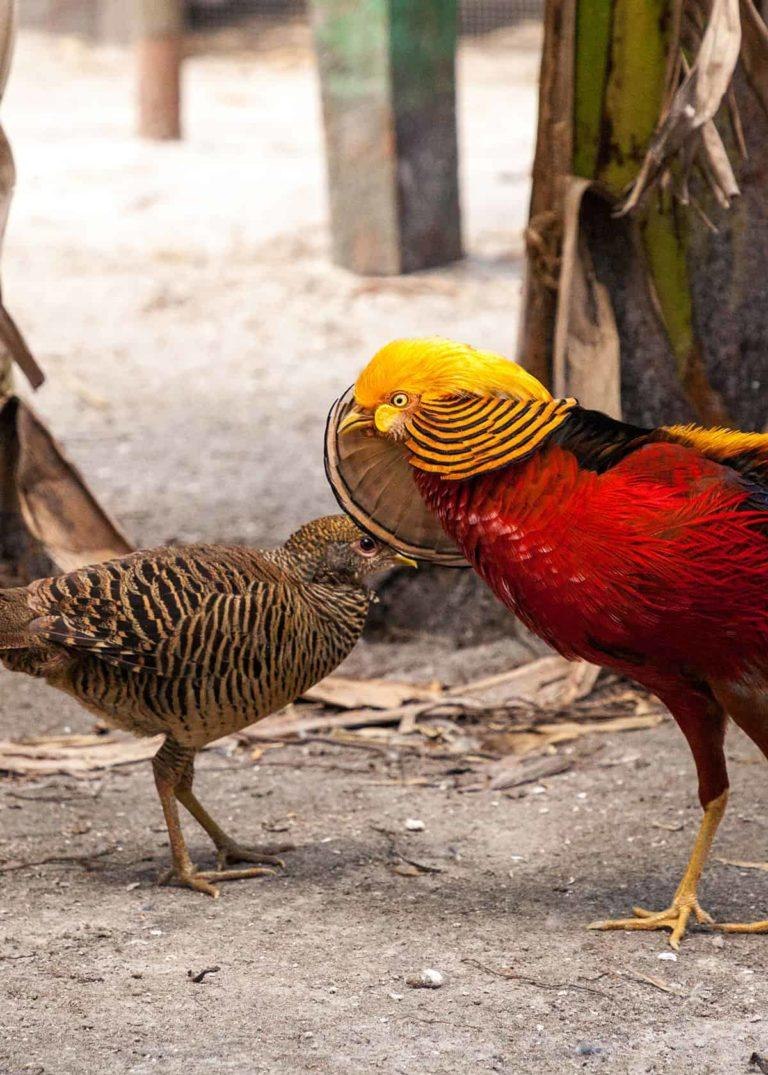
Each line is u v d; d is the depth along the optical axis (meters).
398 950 6.73
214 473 15.08
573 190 9.69
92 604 7.00
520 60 46.44
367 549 7.47
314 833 8.20
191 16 50.94
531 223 10.05
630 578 6.30
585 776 8.95
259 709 7.30
